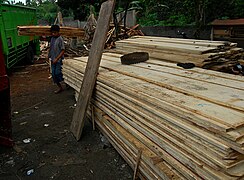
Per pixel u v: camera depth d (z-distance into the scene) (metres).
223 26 8.62
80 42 12.62
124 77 3.27
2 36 7.23
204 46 4.22
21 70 10.01
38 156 3.53
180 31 11.00
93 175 3.05
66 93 6.53
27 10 10.70
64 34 7.99
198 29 10.16
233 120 1.67
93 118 4.05
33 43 12.09
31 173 3.15
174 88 2.53
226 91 2.37
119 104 2.96
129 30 10.08
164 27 11.60
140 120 2.51
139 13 14.51
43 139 4.02
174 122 1.99
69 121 4.71
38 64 11.32
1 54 3.40
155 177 2.29
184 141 1.92
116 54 5.41
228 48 4.18
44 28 7.41
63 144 3.82
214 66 3.73
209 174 1.70
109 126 3.37
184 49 4.05
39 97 6.32
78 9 16.47
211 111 1.86
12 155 3.58
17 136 4.17
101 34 3.61
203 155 1.73
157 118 2.22
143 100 2.44
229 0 10.16
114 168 3.17
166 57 4.20
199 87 2.54
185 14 12.00
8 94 3.51
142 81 2.98
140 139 2.57
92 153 3.53
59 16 14.62
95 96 3.76
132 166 2.85
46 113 5.20
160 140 2.23
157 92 2.46
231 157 1.55
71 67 4.87
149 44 4.88
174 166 2.06
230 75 3.02
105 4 3.74
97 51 3.60
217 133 1.63
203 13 10.23
